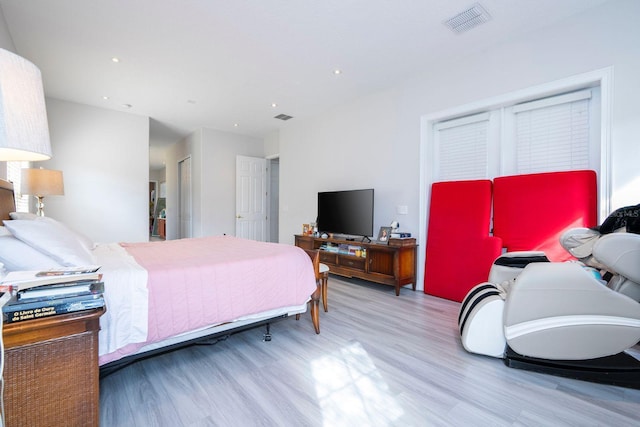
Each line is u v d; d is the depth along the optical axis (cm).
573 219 263
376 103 425
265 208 694
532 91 284
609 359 180
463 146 354
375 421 140
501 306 197
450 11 254
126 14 255
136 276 159
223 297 186
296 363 193
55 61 335
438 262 347
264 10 252
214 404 151
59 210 453
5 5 242
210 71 362
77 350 103
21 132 92
